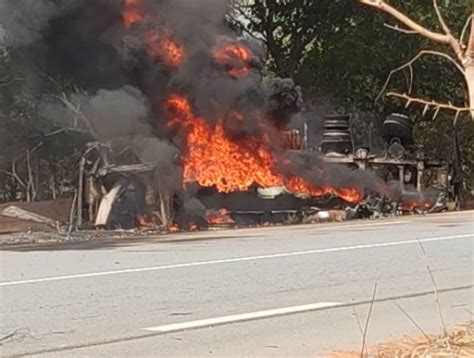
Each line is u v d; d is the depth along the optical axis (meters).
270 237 17.61
